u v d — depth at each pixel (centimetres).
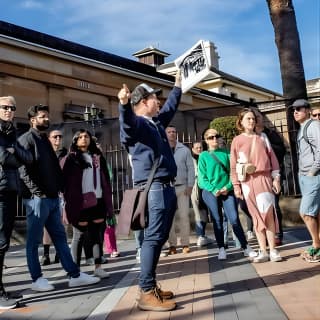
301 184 531
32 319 372
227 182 599
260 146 559
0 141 412
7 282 554
